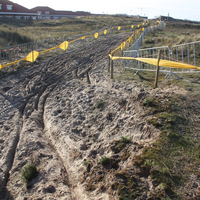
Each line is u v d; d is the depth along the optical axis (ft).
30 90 30.27
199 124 14.08
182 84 21.15
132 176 11.24
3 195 12.94
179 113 15.24
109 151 14.25
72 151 16.19
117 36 81.56
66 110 22.89
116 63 39.22
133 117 16.67
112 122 18.04
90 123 19.38
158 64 20.47
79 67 40.04
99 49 56.75
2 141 18.37
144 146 13.08
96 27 120.88
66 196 11.96
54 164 14.84
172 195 9.99
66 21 146.61
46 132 19.98
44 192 12.33
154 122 14.60
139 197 10.18
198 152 12.03
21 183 13.52
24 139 18.37
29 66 41.47
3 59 44.88
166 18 226.79
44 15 225.56
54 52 53.93
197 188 10.11
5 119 22.30
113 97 21.93
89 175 12.98
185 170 11.07
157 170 11.18
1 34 64.03
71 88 29.09
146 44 53.98
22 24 121.60
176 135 13.29
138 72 30.22
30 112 24.07
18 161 15.74
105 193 11.10
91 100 23.20
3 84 32.35
